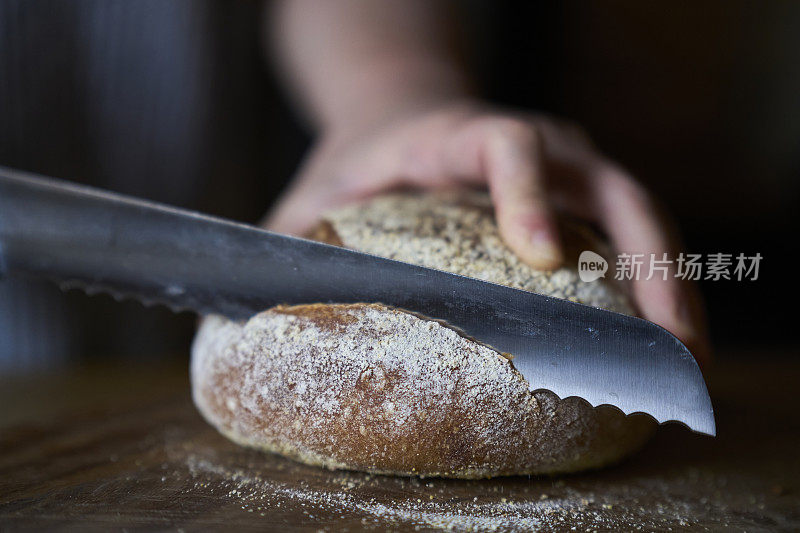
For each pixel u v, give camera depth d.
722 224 0.99
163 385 0.56
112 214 0.41
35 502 0.38
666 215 0.46
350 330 0.39
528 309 0.38
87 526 0.36
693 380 0.37
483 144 0.45
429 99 0.61
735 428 0.48
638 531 0.36
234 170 0.76
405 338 0.38
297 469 0.40
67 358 0.69
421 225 0.42
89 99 0.68
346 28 0.71
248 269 0.41
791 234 0.97
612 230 0.45
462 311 0.39
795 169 0.96
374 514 0.37
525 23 0.91
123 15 0.67
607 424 0.39
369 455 0.39
